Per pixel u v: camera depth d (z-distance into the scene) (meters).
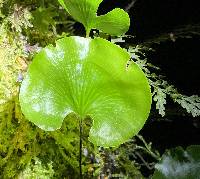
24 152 0.12
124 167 0.14
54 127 0.10
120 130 0.10
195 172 0.11
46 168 0.12
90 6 0.10
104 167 0.14
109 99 0.10
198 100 0.14
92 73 0.10
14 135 0.12
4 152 0.12
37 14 0.15
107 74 0.10
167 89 0.14
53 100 0.10
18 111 0.12
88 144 0.13
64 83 0.10
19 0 0.14
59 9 0.16
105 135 0.10
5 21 0.14
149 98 0.10
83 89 0.10
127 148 0.15
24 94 0.10
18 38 0.14
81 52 0.10
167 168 0.11
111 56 0.09
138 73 0.09
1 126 0.12
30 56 0.14
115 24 0.11
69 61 0.10
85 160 0.13
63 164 0.13
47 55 0.10
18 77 0.13
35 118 0.10
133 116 0.10
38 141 0.13
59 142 0.13
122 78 0.09
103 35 0.15
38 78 0.10
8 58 0.13
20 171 0.12
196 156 0.11
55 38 0.15
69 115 0.13
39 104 0.10
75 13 0.11
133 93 0.10
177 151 0.11
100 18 0.11
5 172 0.12
